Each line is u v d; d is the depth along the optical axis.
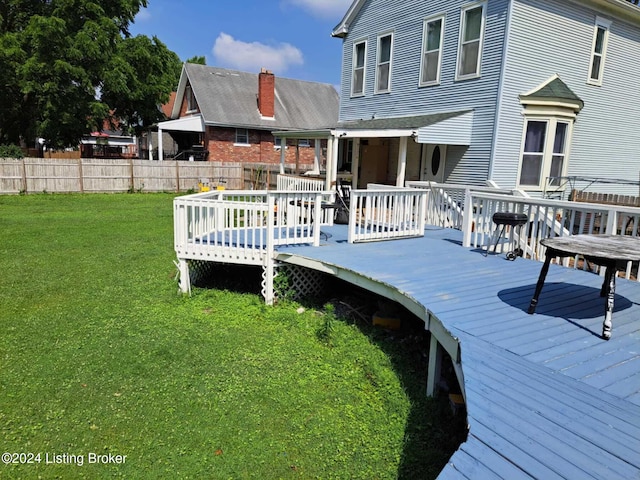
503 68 9.87
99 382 4.20
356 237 7.24
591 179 11.20
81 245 9.82
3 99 20.72
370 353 4.90
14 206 15.45
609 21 11.55
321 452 3.31
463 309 4.12
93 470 3.07
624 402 2.60
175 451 3.28
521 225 6.41
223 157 24.92
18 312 5.91
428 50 11.72
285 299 6.64
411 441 3.43
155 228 12.02
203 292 6.98
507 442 2.19
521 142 10.52
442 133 10.39
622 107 12.54
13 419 3.60
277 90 28.62
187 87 27.19
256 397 4.02
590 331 3.65
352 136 10.16
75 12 20.03
